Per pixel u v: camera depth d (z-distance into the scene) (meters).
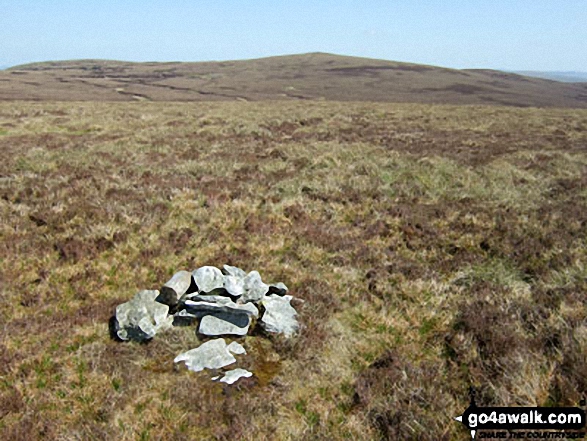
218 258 7.52
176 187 11.63
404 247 8.41
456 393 4.37
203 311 5.63
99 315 5.75
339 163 14.90
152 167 14.07
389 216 9.94
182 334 5.36
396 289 6.66
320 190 11.84
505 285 6.66
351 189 12.00
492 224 9.34
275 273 7.12
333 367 4.86
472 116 30.62
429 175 13.38
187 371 4.74
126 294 6.37
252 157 16.20
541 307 5.82
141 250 7.73
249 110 33.16
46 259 7.33
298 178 13.00
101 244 7.81
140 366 4.81
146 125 24.27
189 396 4.29
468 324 5.49
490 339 5.08
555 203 10.81
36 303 6.01
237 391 4.45
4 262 7.07
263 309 5.87
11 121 23.66
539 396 4.12
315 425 4.04
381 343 5.38
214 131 22.45
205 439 3.85
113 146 17.20
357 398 4.36
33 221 8.95
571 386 4.12
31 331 5.30
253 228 8.91
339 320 5.88
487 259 7.75
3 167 13.14
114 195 10.67
